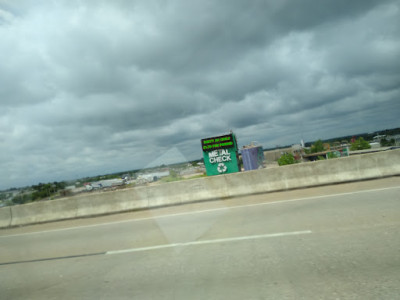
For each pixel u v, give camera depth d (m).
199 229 4.82
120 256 5.71
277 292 3.42
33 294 4.38
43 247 7.58
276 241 5.31
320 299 3.16
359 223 5.77
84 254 6.28
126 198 12.09
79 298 3.98
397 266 3.74
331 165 11.33
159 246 5.96
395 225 5.38
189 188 11.60
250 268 4.22
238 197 11.38
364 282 3.43
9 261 6.61
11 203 15.63
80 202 12.54
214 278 4.01
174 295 3.64
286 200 9.31
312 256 4.40
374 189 9.05
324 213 6.91
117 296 3.86
